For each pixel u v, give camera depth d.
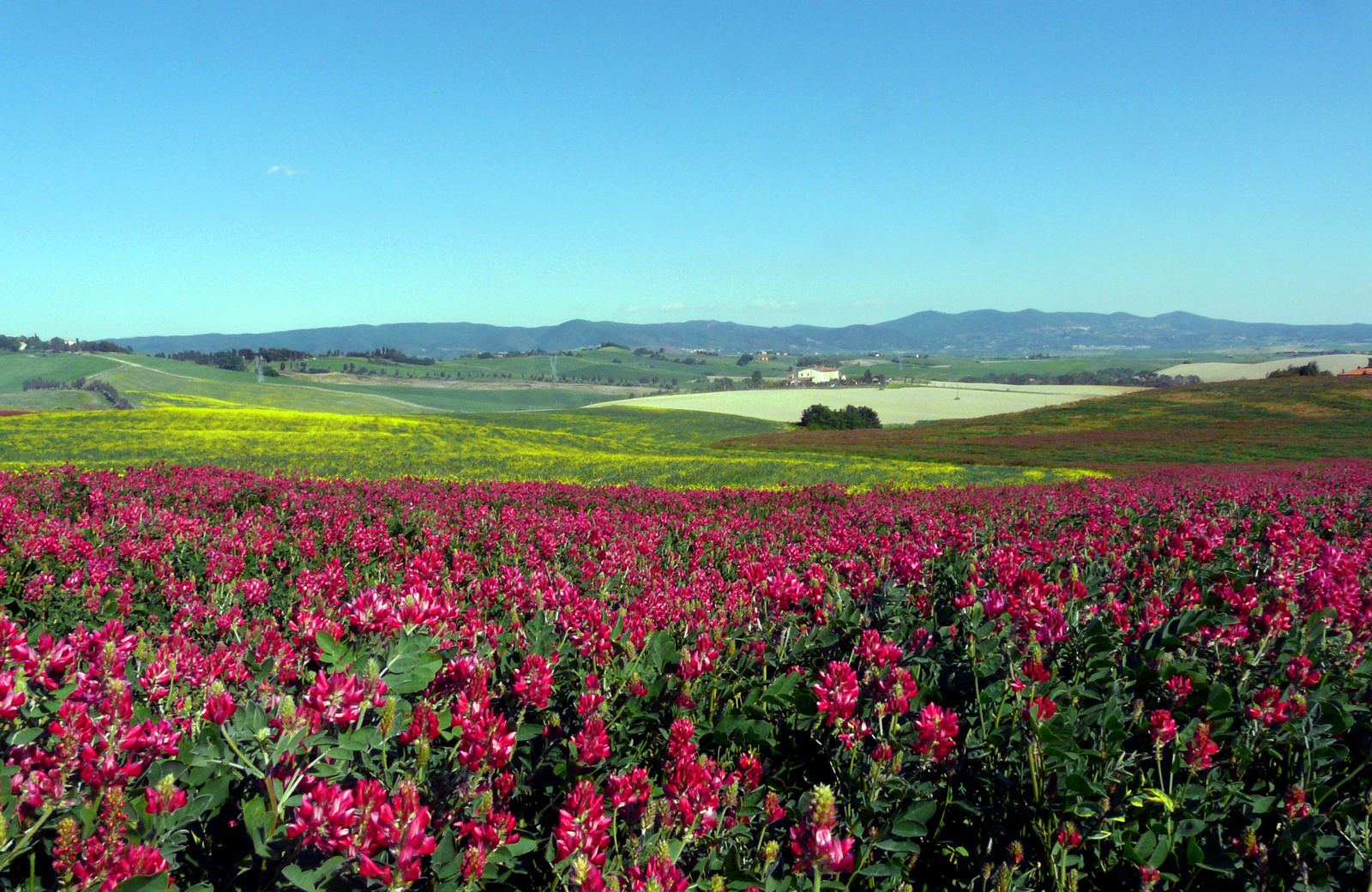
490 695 3.43
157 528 10.02
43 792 2.32
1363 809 3.04
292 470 35.09
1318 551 6.54
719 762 3.58
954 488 25.94
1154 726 3.32
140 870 2.14
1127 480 26.19
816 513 17.62
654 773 3.64
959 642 4.46
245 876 2.57
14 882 2.27
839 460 47.97
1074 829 2.84
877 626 4.80
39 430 50.81
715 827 2.87
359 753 2.97
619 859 2.74
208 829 2.68
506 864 2.62
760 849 2.94
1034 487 24.47
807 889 2.73
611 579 7.26
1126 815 3.21
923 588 5.71
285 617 5.95
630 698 3.85
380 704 2.92
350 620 3.74
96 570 7.41
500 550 10.01
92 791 2.44
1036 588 4.50
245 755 2.67
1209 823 3.18
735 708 4.04
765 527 14.11
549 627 4.48
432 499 18.55
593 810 2.59
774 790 3.62
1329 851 2.87
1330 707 3.60
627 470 39.09
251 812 2.43
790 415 119.06
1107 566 6.88
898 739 3.32
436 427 67.81
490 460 41.97
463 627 4.27
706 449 65.25
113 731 2.54
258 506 16.14
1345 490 18.31
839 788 3.39
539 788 3.36
